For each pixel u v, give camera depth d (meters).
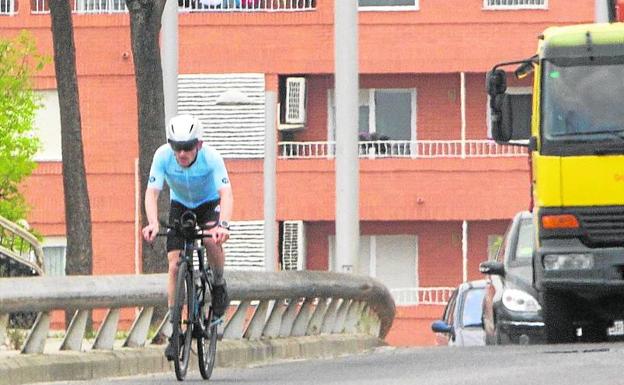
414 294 118.81
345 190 61.41
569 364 37.50
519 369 36.53
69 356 37.91
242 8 118.94
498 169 117.06
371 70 117.56
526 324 54.91
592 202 50.62
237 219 118.81
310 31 118.06
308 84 120.19
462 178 117.19
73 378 37.69
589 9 117.56
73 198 71.75
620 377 33.09
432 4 117.69
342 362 44.19
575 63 51.31
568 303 53.91
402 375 36.91
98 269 117.38
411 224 119.88
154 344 42.69
